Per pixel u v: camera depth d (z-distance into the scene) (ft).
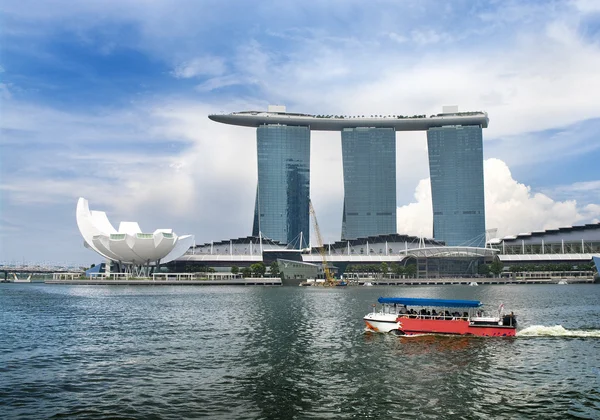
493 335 225.15
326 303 429.79
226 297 520.83
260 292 634.43
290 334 237.25
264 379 151.53
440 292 627.46
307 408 125.49
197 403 129.39
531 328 238.89
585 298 492.13
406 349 197.26
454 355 185.57
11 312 355.36
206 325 272.72
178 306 400.47
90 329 260.21
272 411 123.34
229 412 122.83
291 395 135.64
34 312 355.15
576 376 155.33
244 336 231.91
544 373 159.02
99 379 152.66
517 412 123.03
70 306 405.39
